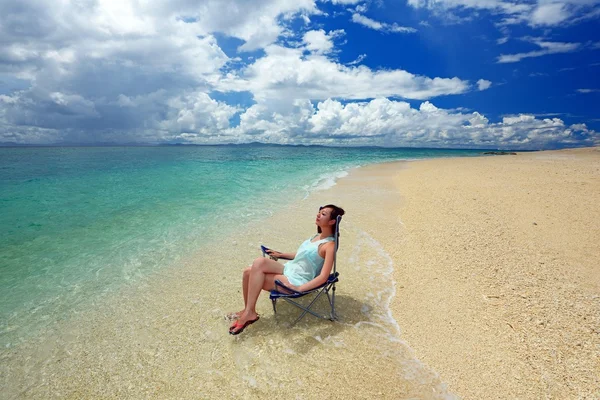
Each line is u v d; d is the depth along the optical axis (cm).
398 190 1279
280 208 985
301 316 416
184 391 304
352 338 374
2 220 857
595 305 403
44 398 301
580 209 815
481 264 535
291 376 318
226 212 936
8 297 477
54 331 399
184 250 651
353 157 4266
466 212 838
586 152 3588
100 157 4009
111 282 520
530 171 1597
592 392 277
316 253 404
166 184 1479
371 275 530
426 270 535
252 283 390
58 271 560
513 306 412
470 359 331
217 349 362
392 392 296
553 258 547
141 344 373
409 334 379
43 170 2178
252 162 3066
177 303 457
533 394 282
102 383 317
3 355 358
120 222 838
